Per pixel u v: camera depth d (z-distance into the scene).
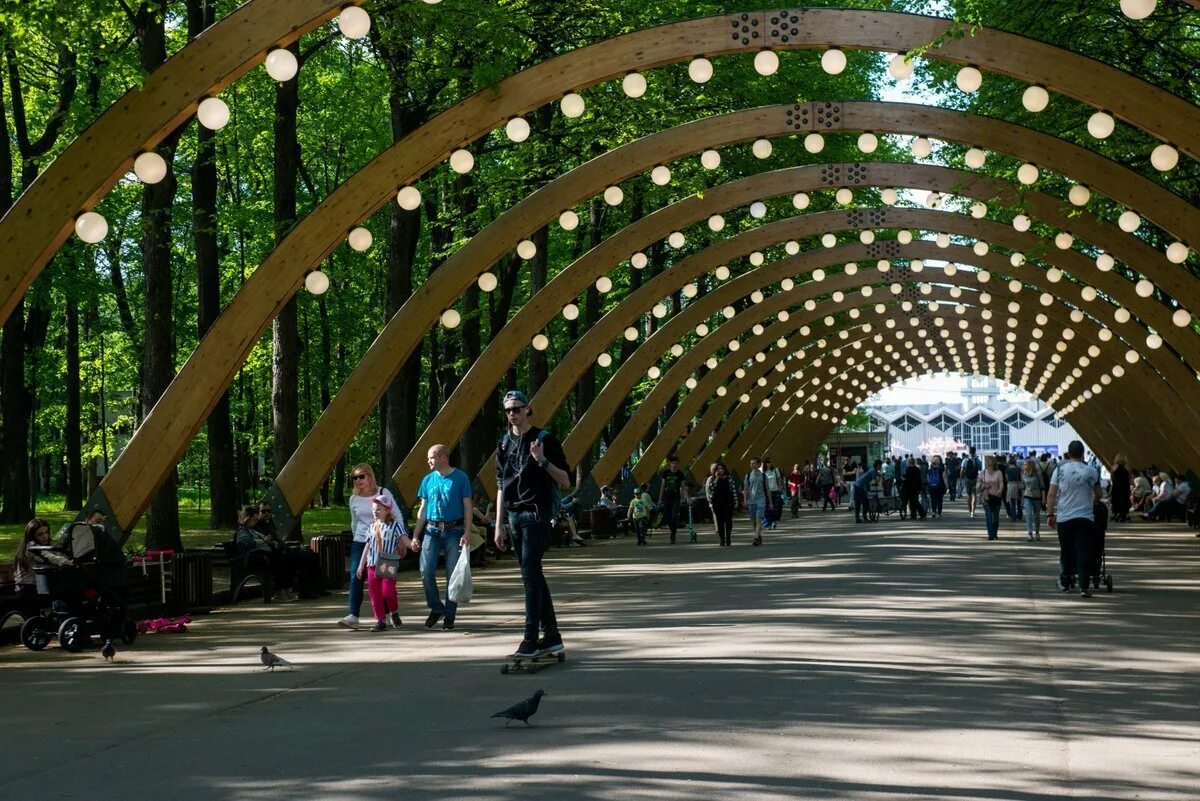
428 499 14.69
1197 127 16.28
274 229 24.23
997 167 23.88
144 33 21.31
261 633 14.67
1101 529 17.73
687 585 19.52
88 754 7.78
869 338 53.97
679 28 17.70
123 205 38.47
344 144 41.38
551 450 11.09
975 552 26.50
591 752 7.45
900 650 11.70
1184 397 31.62
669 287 29.92
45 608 14.38
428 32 22.88
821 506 65.25
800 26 17.62
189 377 16.59
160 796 6.64
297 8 13.42
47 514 39.94
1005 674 10.30
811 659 11.10
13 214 13.13
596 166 21.97
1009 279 37.62
